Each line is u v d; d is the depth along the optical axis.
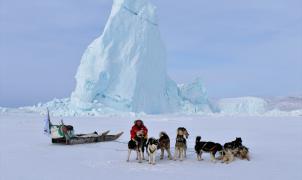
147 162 10.20
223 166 9.49
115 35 55.59
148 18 58.03
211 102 72.69
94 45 55.69
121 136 18.78
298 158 10.73
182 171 8.74
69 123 30.19
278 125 28.09
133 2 57.81
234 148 10.47
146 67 56.38
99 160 10.53
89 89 52.03
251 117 49.00
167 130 21.38
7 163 9.77
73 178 7.75
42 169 8.86
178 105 61.34
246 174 8.27
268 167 9.25
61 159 10.64
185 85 64.88
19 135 18.55
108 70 53.56
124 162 10.20
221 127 25.38
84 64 55.28
